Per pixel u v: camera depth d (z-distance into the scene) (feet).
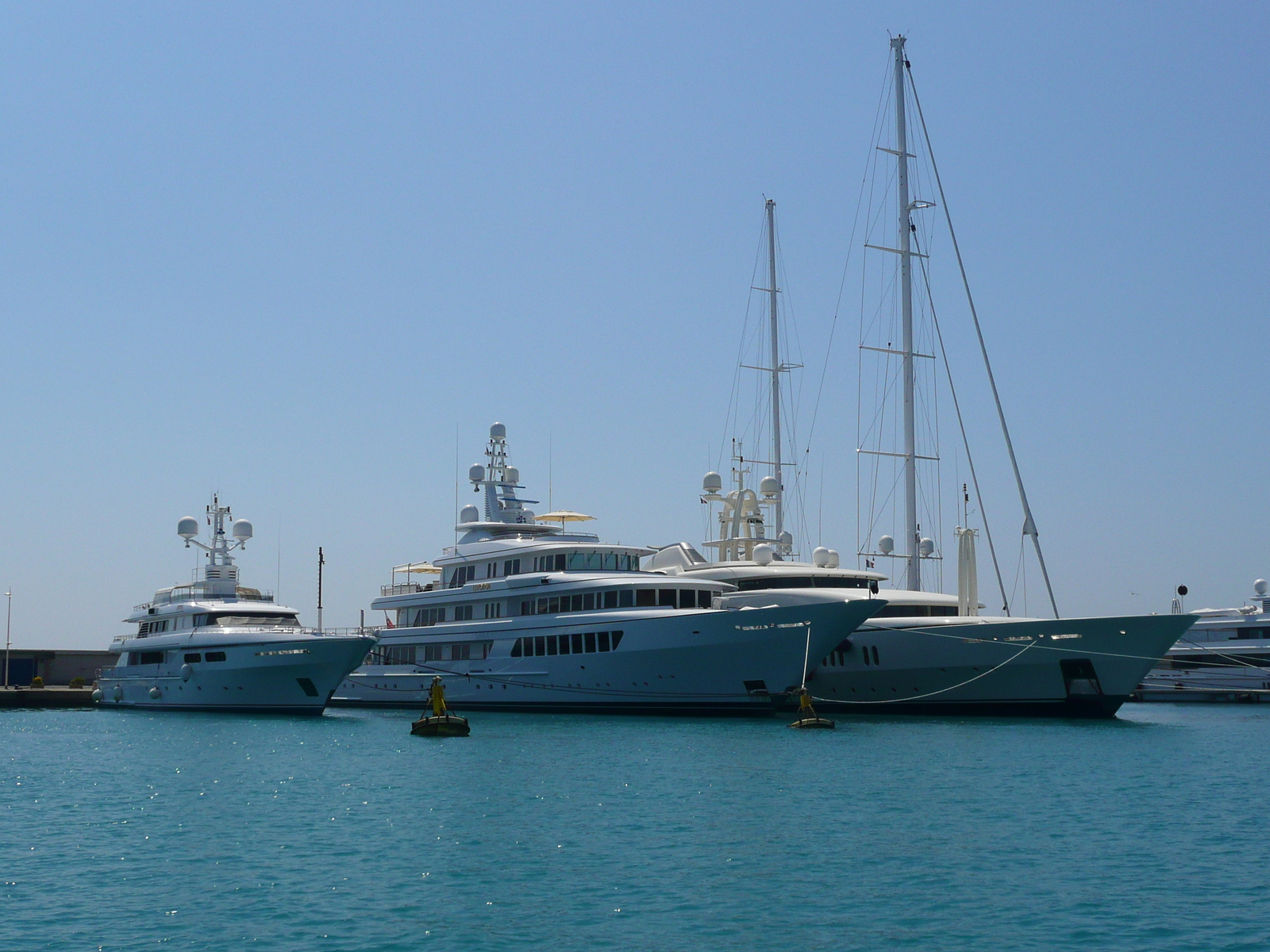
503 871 83.92
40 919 72.74
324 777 133.08
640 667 198.18
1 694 289.53
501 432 260.42
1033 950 65.82
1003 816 103.19
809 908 73.97
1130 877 80.79
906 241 217.36
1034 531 196.34
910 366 216.33
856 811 106.22
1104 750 151.23
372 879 81.97
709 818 103.24
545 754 150.61
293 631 222.07
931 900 75.56
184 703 236.22
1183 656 292.81
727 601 202.18
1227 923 70.08
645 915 72.64
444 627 237.66
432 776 132.57
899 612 200.95
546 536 241.35
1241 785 120.78
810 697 205.77
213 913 73.77
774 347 274.36
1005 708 192.13
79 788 128.06
